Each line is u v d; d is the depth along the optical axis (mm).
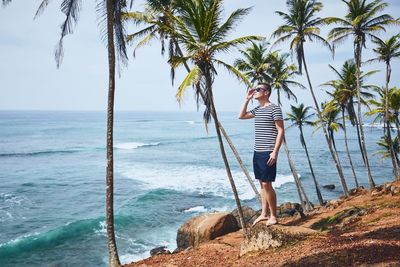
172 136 102812
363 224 10109
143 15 15070
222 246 11430
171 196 31172
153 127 146250
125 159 54938
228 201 29906
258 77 24781
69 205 28609
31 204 28562
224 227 15594
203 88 12531
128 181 38094
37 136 94375
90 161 52750
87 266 17125
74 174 41969
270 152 5379
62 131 112688
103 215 25609
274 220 5789
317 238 6719
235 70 12156
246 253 7594
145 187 35219
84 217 25281
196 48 12016
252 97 5551
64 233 21391
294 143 100812
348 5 24812
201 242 15438
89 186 35656
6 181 37500
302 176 46344
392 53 26281
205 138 97938
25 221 24125
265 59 24625
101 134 103875
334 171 51719
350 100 29562
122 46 10750
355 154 74125
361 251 5492
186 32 11875
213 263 8594
